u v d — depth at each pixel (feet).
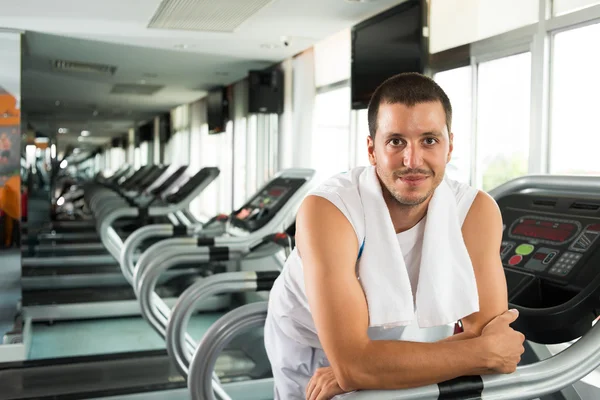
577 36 10.80
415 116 4.15
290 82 22.84
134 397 10.74
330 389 4.26
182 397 11.00
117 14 16.87
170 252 11.23
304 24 17.67
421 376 4.10
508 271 6.25
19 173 17.15
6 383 11.40
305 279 4.44
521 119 12.41
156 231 15.99
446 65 14.21
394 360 4.09
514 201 6.99
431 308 4.53
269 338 5.61
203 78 27.89
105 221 20.77
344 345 4.17
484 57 12.92
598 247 5.61
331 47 19.69
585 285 5.38
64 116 45.29
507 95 12.73
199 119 35.32
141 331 18.04
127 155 62.18
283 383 5.45
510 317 4.58
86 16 17.11
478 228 4.77
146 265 12.34
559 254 5.90
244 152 28.17
